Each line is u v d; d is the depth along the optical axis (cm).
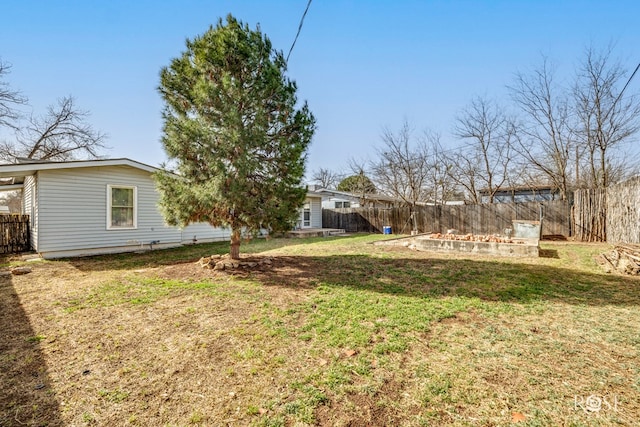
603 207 1008
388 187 2034
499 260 680
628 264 543
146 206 994
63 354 264
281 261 664
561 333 297
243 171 525
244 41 575
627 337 286
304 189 610
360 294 429
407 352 262
